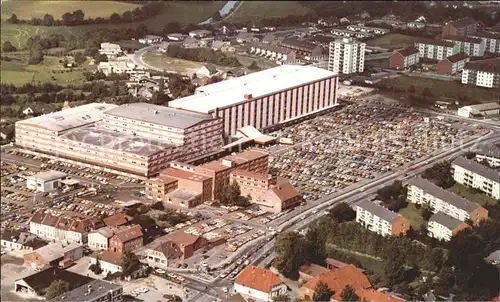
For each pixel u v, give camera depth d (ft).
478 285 605.73
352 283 592.60
